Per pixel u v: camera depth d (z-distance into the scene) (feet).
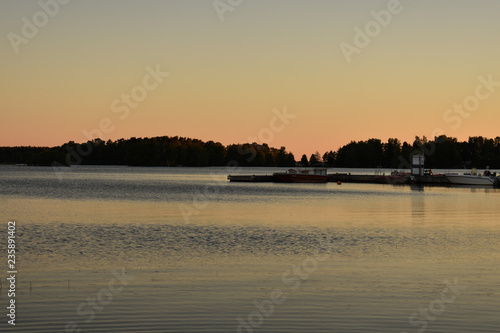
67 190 365.61
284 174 482.28
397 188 387.75
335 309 71.05
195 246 117.19
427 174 447.01
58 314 68.95
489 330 63.77
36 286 81.61
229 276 88.28
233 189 379.55
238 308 71.51
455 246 117.50
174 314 69.05
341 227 152.25
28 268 93.76
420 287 81.66
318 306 72.33
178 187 409.90
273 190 366.84
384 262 99.66
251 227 151.74
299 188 393.09
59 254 107.04
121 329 64.13
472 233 139.13
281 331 63.67
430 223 162.20
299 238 129.70
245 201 260.42
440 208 217.36
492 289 80.43
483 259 102.58
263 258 103.40
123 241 124.26
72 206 228.22
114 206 227.81
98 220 170.19
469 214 190.90
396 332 63.31
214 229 147.02
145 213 194.70
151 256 105.09
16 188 390.21
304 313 69.62
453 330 63.77
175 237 130.93
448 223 162.09
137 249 113.19
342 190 366.43
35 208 218.18
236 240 126.21
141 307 71.67
